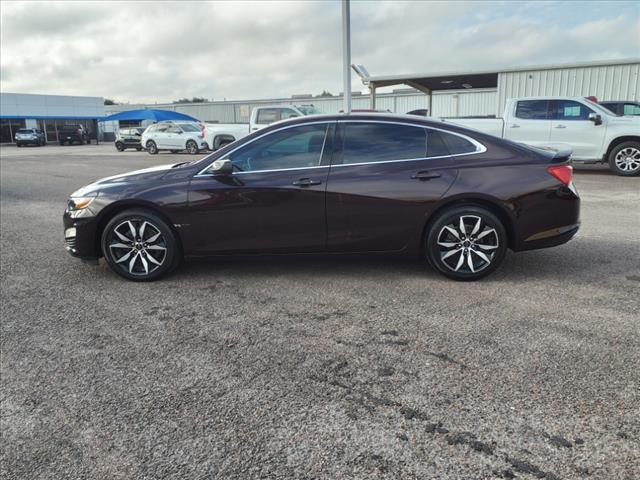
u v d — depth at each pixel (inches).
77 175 602.9
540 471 84.2
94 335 143.1
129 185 185.9
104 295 175.9
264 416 102.2
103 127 2143.2
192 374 119.6
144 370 122.3
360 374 117.0
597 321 141.0
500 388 108.7
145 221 183.6
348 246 178.5
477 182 170.7
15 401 110.8
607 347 125.3
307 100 1647.4
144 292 177.6
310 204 175.8
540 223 172.6
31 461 92.0
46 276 199.6
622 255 207.2
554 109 473.4
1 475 88.7
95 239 189.2
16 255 233.1
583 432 93.5
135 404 108.0
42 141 1720.0
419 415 100.6
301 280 185.0
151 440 96.1
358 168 176.1
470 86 885.2
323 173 176.1
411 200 172.6
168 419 102.4
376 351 127.9
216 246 183.2
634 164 454.9
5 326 150.7
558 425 95.7
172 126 1027.9
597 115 453.7
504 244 173.9
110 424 101.6
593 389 107.0
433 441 92.7
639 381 109.6
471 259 175.0
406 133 178.5
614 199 345.4
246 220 179.5
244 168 182.1
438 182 171.8
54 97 1948.8
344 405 104.9
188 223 181.5
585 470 84.0
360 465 87.3
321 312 154.4
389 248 178.2
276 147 181.8
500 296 162.7
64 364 126.5
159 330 145.3
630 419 96.7
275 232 179.5
